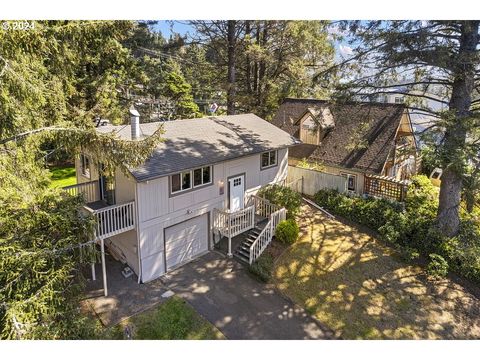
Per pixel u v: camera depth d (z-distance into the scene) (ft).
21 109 31.50
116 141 32.60
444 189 50.90
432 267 47.01
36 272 24.76
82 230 30.35
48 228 29.01
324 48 85.46
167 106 113.29
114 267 48.32
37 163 35.27
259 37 93.20
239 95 91.30
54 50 31.17
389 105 70.69
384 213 56.03
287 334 37.27
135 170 41.11
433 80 48.98
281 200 57.98
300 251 52.26
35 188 33.30
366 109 72.69
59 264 27.20
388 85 51.47
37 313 23.32
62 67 43.06
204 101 135.23
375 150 66.28
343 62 52.24
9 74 26.71
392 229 52.60
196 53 118.42
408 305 42.22
